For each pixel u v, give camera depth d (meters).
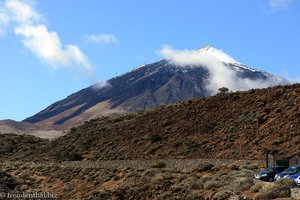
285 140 75.88
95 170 79.00
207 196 47.19
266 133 80.75
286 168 49.78
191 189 52.44
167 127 100.50
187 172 65.00
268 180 48.75
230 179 52.06
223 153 79.25
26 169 90.75
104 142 105.25
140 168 74.50
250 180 46.66
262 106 92.81
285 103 88.44
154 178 63.41
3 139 130.88
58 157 102.81
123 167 77.44
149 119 109.31
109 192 62.41
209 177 55.34
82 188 71.50
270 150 72.38
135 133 104.12
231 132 87.12
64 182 77.56
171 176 61.03
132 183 64.44
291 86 96.69
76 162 89.69
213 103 104.25
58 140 120.44
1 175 82.06
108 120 122.06
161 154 88.69
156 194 56.62
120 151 97.00
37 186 79.12
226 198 44.00
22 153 117.06
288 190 38.12
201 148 85.06
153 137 96.25
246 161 67.69
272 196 38.09
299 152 69.00
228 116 94.88
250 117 89.06
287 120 81.94
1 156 117.69
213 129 91.62
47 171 86.25
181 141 90.38
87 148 105.31
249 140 80.81
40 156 110.38
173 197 52.00
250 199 39.03
